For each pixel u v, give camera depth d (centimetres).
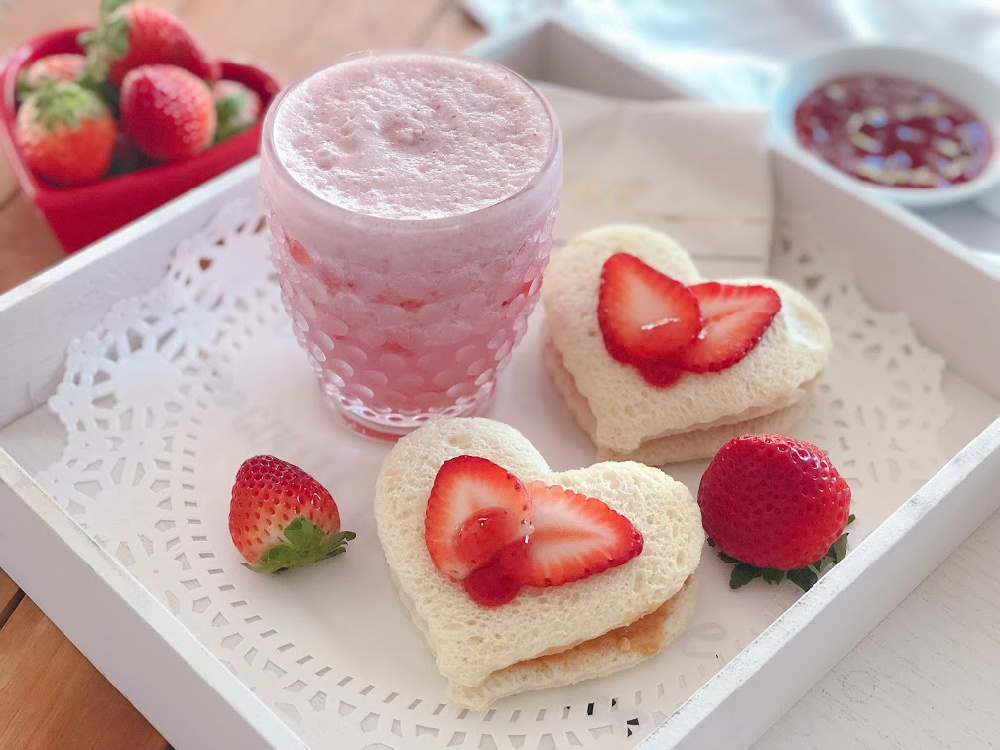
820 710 33
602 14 57
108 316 39
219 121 47
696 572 35
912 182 49
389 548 33
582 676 32
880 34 57
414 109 34
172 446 37
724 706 29
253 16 53
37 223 45
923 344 41
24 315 36
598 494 34
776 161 43
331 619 34
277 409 39
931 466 38
